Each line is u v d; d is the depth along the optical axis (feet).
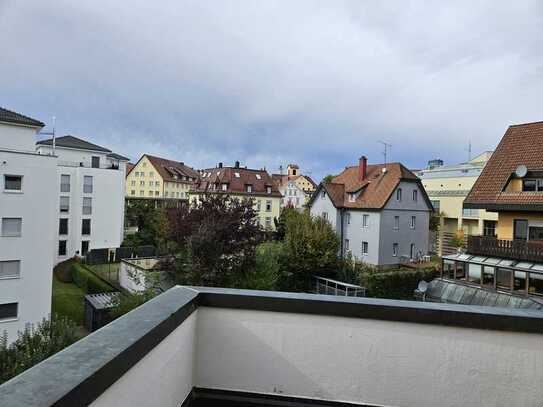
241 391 7.13
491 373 6.63
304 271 72.79
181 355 6.36
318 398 6.97
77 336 20.72
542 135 55.06
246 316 7.10
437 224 113.19
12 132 72.74
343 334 6.88
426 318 6.69
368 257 90.48
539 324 6.53
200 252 45.21
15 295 59.36
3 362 16.28
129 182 232.12
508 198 51.57
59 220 103.65
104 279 80.43
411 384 6.77
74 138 123.75
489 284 52.60
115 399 4.09
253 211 51.72
